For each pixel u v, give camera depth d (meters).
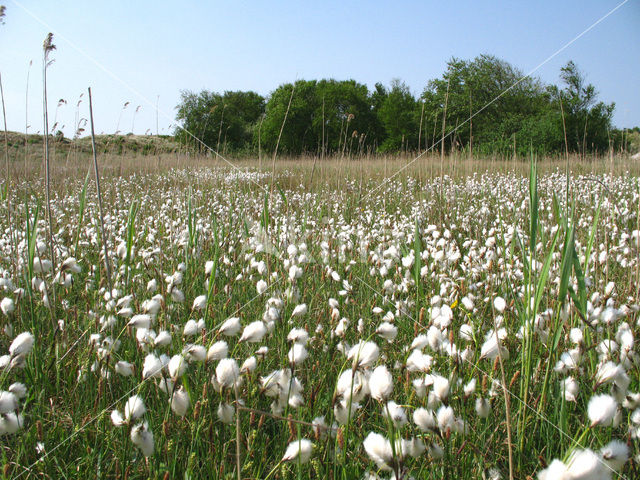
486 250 4.14
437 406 1.61
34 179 8.33
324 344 2.45
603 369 1.64
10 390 1.64
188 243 3.85
